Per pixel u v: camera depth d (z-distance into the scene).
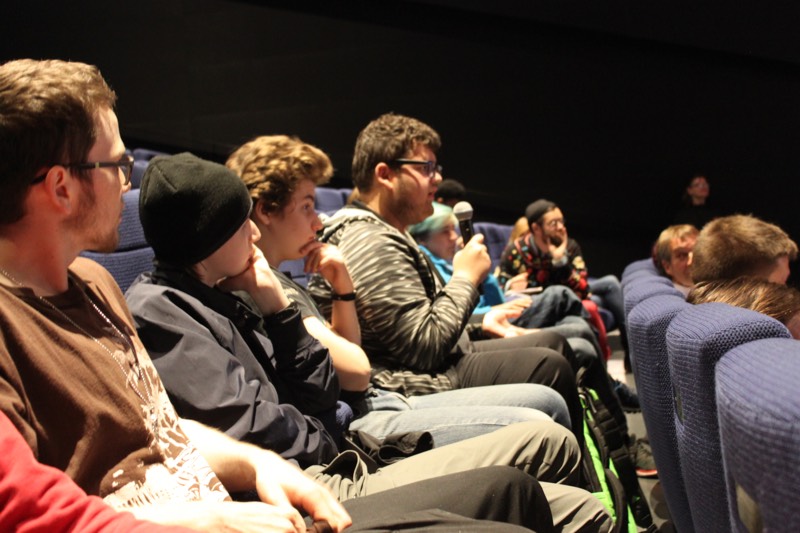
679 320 1.09
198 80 5.51
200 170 1.31
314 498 0.96
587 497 1.30
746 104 5.55
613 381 3.23
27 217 0.89
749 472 0.72
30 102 0.88
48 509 0.67
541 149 5.74
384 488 1.26
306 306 1.61
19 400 0.78
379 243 1.91
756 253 1.76
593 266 5.88
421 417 1.62
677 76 5.57
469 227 2.17
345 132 5.65
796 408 0.62
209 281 1.35
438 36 5.58
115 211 0.97
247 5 5.45
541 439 1.39
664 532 2.10
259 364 1.30
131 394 0.91
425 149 2.11
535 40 5.60
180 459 0.97
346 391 1.63
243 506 0.83
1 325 0.80
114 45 5.41
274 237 1.65
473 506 1.08
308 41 5.54
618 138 5.70
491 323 2.45
